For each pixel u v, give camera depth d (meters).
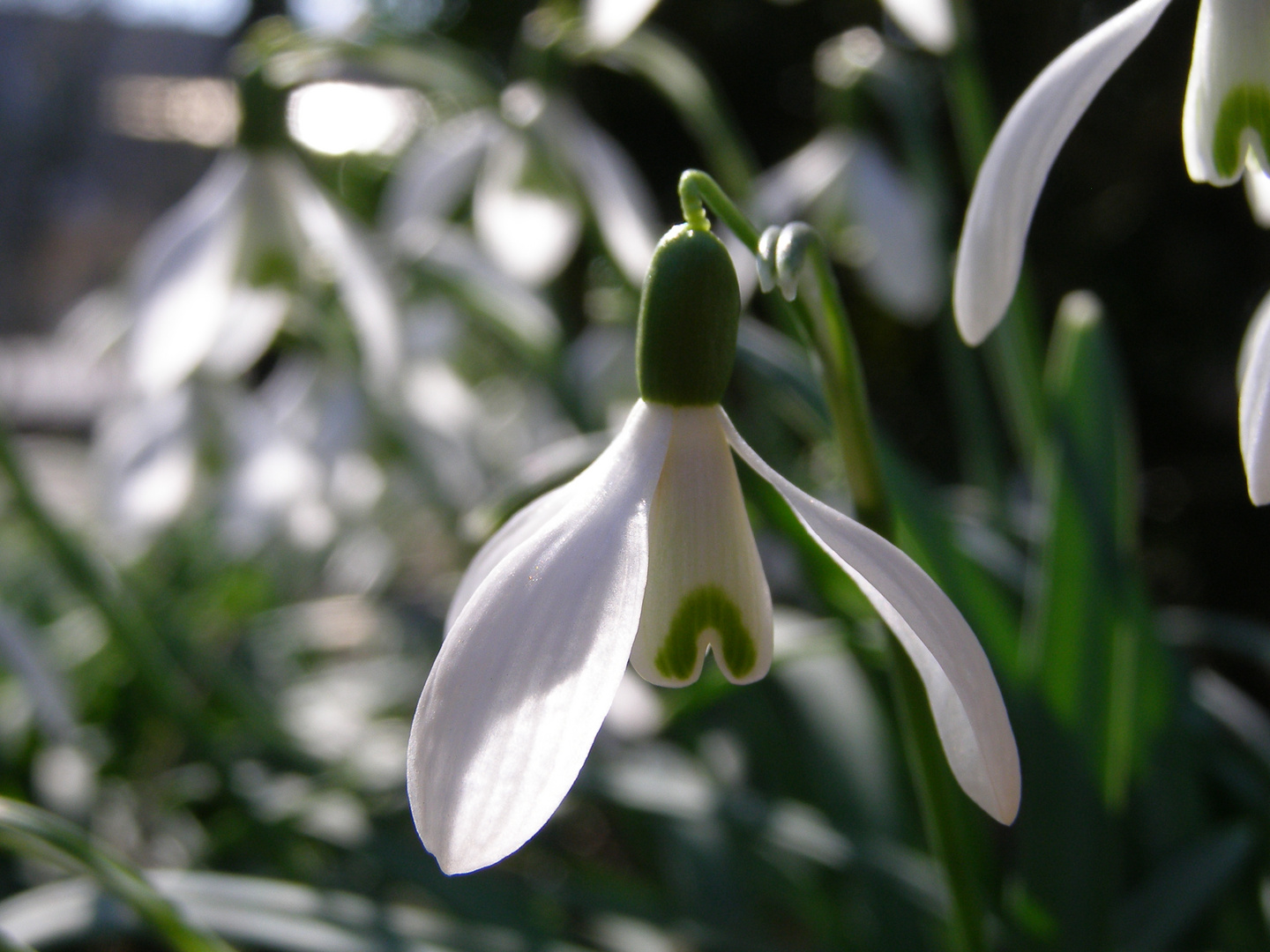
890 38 0.43
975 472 0.29
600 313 0.30
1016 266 0.10
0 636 0.19
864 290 0.50
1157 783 0.18
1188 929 0.15
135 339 0.19
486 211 0.23
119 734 0.30
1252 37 0.10
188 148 0.79
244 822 0.24
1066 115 0.10
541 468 0.15
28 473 0.21
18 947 0.12
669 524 0.10
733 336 0.10
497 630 0.09
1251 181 0.13
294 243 0.20
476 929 0.18
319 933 0.16
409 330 0.29
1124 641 0.15
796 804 0.23
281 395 0.29
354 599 0.37
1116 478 0.16
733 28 0.52
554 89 0.23
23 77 0.73
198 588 0.35
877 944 0.19
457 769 0.09
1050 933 0.15
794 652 0.18
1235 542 0.44
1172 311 0.45
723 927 0.23
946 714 0.10
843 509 0.23
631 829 0.28
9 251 0.74
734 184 0.22
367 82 0.27
